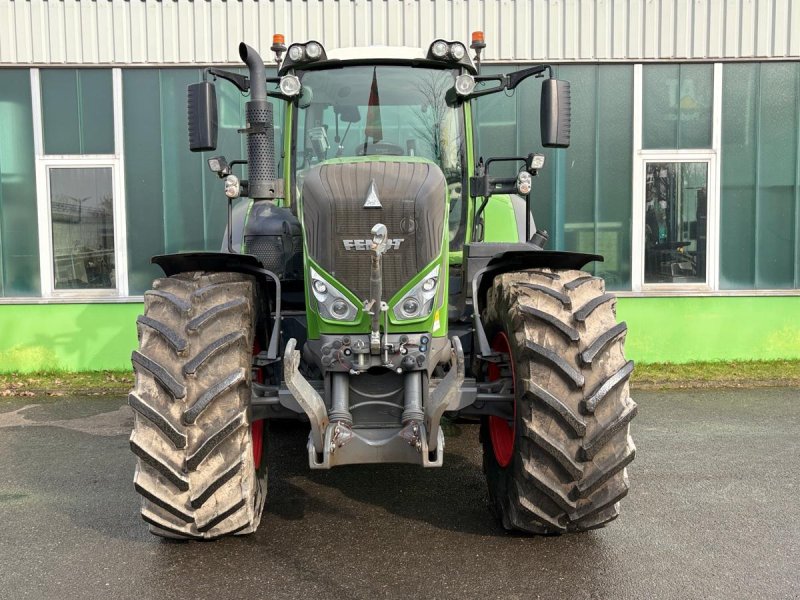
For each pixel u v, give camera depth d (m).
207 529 3.38
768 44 8.17
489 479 4.08
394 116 4.73
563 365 3.35
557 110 4.32
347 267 3.57
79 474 4.88
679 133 8.31
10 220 8.32
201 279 3.63
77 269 8.37
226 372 3.32
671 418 6.17
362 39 8.14
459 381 3.32
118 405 6.89
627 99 8.27
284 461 5.18
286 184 4.77
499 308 3.77
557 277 3.74
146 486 3.30
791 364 8.19
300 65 4.73
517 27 8.14
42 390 7.43
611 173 8.34
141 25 8.10
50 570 3.42
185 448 3.25
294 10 8.12
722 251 8.42
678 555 3.53
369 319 3.54
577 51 8.16
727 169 8.37
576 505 3.41
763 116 8.31
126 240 8.30
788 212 8.38
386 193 3.60
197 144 4.07
